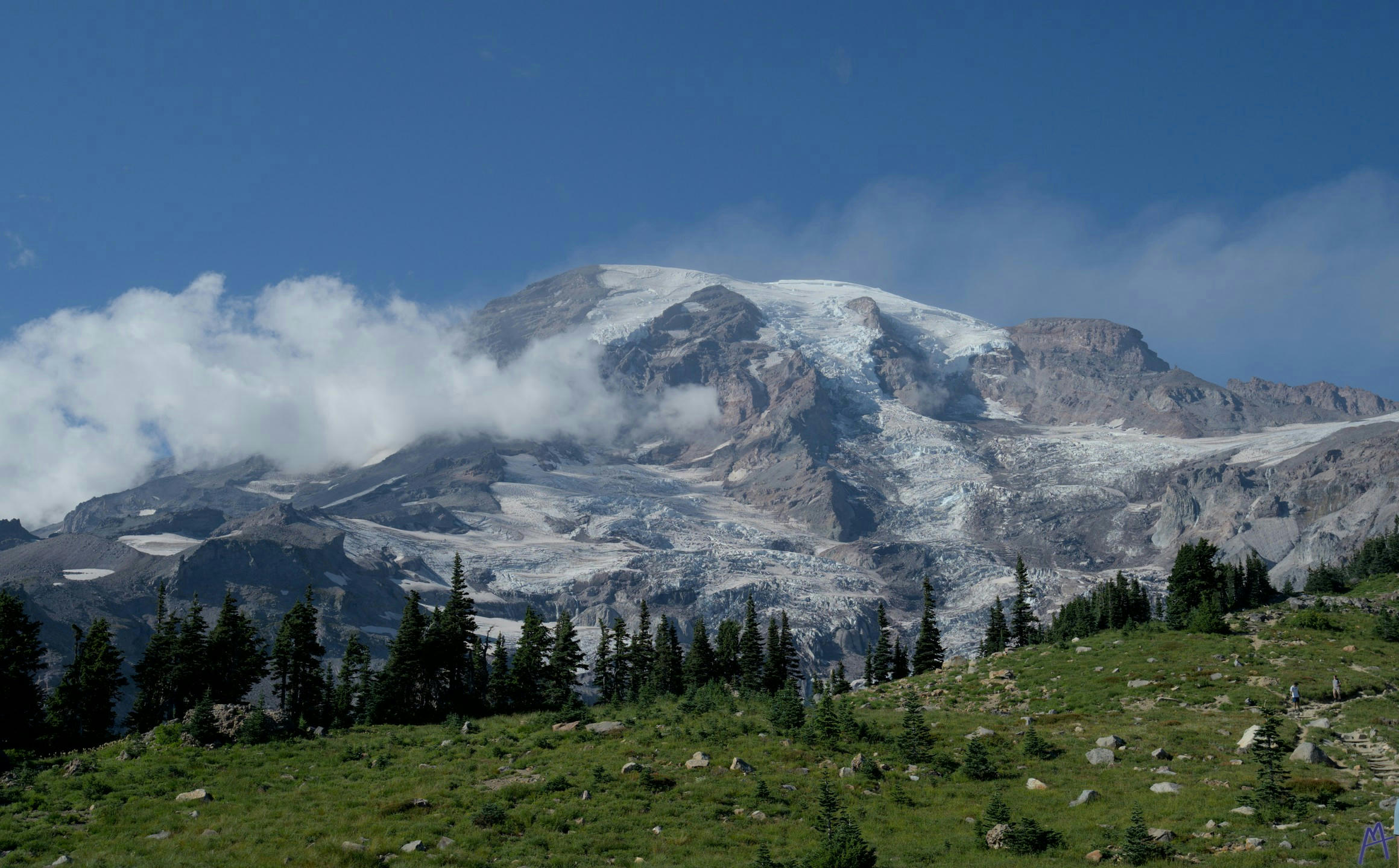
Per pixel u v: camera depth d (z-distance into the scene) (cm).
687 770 5525
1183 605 10500
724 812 4850
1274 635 8325
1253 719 6112
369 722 9269
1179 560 11206
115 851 4172
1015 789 5166
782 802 4984
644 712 7506
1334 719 5944
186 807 4944
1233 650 7931
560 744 6353
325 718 10850
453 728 7438
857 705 7944
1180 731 5922
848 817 4444
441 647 9900
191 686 10831
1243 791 4700
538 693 10562
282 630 10994
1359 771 4884
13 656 9800
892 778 5438
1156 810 4556
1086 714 6675
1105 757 5491
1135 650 8375
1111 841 4200
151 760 6109
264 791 5341
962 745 6056
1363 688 6600
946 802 5031
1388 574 12519
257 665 11300
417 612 10019
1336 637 8188
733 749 5953
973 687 8100
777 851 4278
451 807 4916
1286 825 4184
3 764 6062
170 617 11700
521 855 4212
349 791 5275
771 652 12962
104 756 6394
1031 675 8188
